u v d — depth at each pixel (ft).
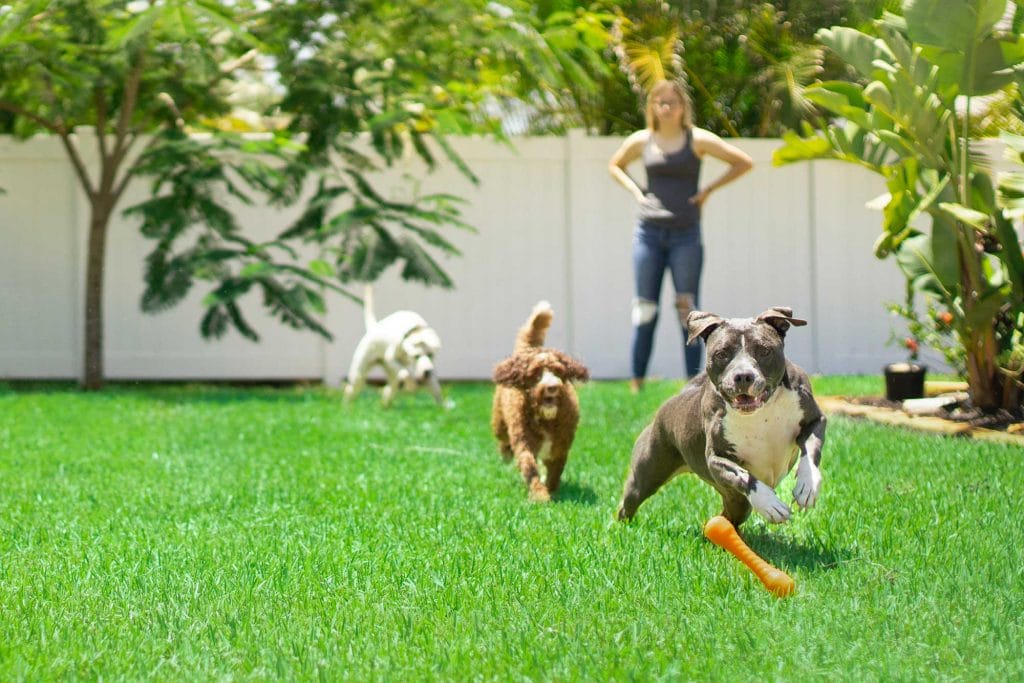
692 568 14.14
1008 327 26.16
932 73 23.45
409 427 28.53
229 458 24.30
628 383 38.70
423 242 41.16
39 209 41.24
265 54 37.60
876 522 16.48
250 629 12.03
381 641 11.63
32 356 41.52
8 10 31.17
